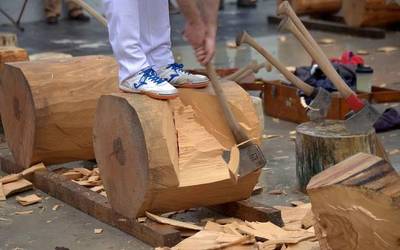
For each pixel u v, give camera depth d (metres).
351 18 21.73
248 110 8.00
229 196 8.09
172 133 7.62
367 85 12.42
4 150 11.33
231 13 27.11
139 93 7.79
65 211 8.73
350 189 6.36
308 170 8.93
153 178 7.46
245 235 7.50
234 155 7.84
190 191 7.69
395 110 11.92
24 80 9.43
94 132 8.16
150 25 8.30
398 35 21.22
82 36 22.45
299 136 8.99
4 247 7.86
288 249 7.20
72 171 9.78
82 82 9.53
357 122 8.83
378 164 6.58
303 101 10.00
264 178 9.73
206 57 7.57
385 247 6.34
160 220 7.70
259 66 11.47
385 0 21.28
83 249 7.72
